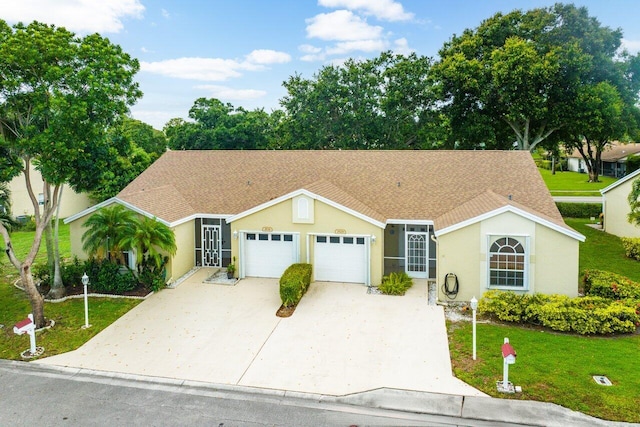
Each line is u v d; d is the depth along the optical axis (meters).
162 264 20.05
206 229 23.05
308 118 39.25
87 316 16.61
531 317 15.66
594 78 34.12
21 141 16.20
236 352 14.35
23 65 15.84
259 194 23.58
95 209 20.78
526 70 31.86
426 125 39.44
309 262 20.59
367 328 15.84
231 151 28.08
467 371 12.82
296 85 39.81
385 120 39.38
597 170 55.38
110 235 19.55
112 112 17.27
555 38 34.66
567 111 33.59
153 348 14.74
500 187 21.94
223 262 23.34
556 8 34.91
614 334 14.91
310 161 25.84
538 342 14.37
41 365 13.84
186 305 18.23
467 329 15.57
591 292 17.50
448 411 11.10
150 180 25.97
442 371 12.91
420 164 24.33
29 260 16.33
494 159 24.06
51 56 16.28
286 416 11.08
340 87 38.62
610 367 12.66
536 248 17.27
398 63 38.47
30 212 36.38
